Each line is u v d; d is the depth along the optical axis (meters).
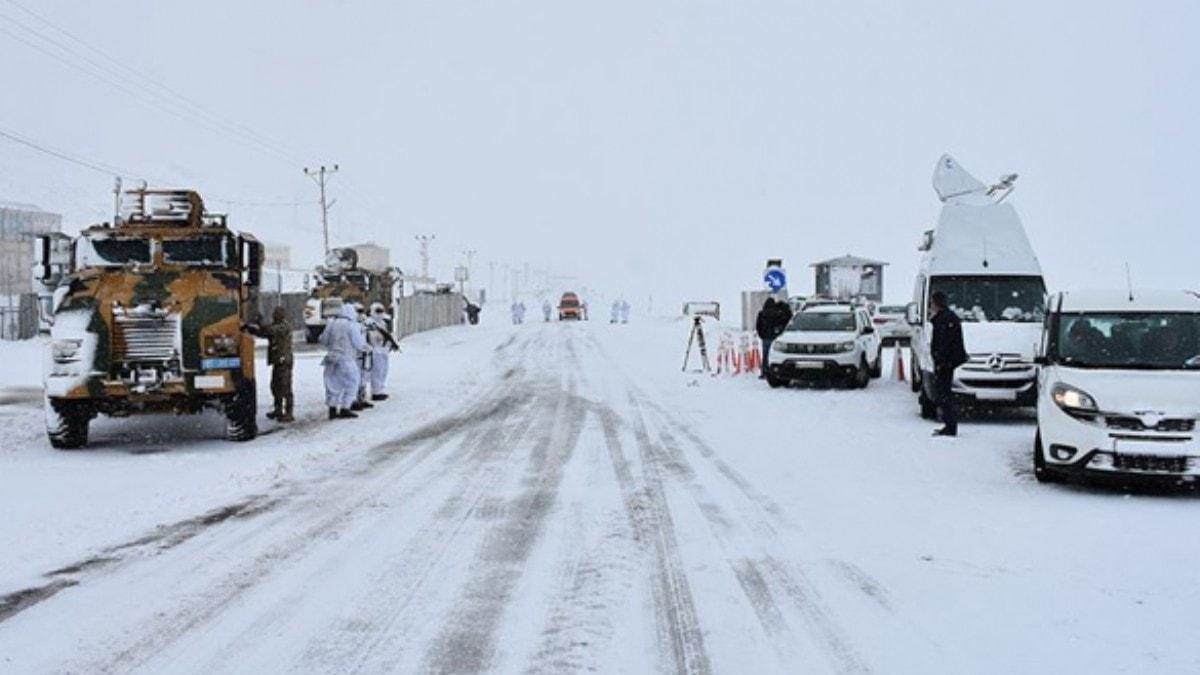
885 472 11.19
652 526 8.57
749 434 14.18
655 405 17.94
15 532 8.42
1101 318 11.27
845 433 14.24
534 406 17.88
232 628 6.04
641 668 5.40
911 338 19.84
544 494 9.92
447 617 6.23
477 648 5.70
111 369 13.17
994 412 16.88
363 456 12.35
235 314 13.72
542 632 5.96
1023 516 8.97
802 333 21.22
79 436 13.46
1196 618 6.18
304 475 11.05
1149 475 9.59
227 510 9.26
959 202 18.14
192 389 13.34
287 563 7.45
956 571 7.22
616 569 7.27
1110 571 7.21
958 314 16.78
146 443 14.02
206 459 12.45
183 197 14.98
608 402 18.48
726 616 6.24
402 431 14.70
